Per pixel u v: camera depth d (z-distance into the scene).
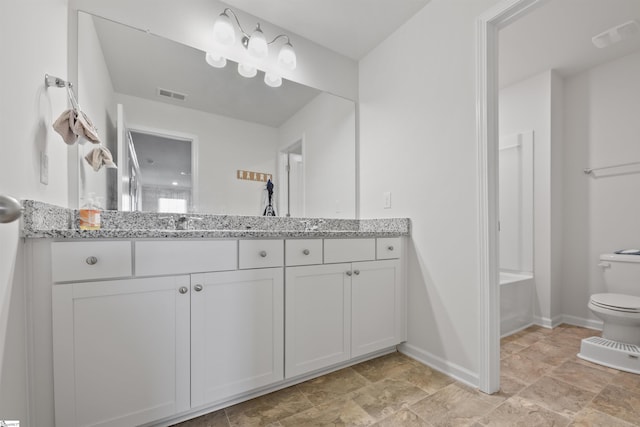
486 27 1.45
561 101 2.60
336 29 2.03
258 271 1.34
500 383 1.53
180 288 1.15
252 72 1.91
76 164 1.37
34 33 0.99
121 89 1.55
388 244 1.81
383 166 2.12
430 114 1.77
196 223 1.73
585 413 1.27
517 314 2.36
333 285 1.58
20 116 0.88
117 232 1.03
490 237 1.44
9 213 0.58
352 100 2.35
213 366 1.22
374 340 1.74
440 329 1.68
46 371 0.94
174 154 1.69
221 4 1.80
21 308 0.89
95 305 1.01
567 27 1.97
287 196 2.06
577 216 2.52
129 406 1.05
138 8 1.57
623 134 2.30
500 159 2.80
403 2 1.77
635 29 1.91
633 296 2.00
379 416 1.25
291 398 1.38
